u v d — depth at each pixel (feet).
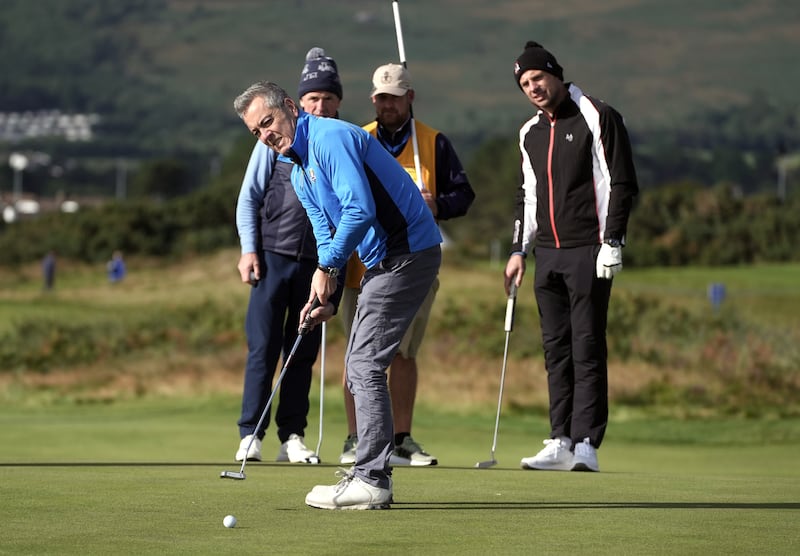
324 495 46.29
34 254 613.11
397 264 48.11
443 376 189.47
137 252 615.57
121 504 46.29
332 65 68.59
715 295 301.43
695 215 627.05
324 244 50.44
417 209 48.24
